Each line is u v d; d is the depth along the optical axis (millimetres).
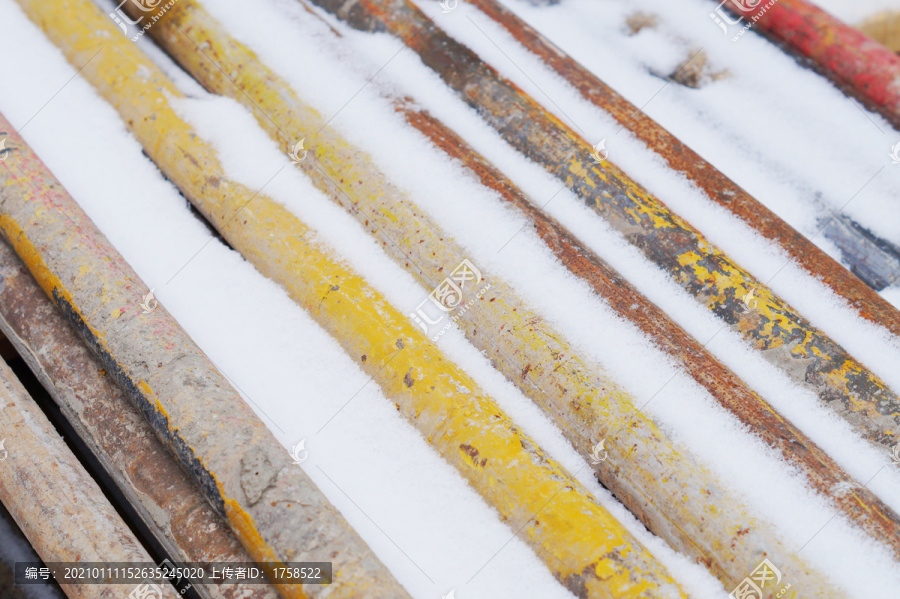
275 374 791
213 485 694
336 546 671
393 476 752
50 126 907
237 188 845
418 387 756
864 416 765
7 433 725
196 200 864
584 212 860
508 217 821
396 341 771
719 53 1040
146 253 849
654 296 821
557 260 801
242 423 716
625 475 731
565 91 948
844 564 682
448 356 789
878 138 978
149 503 721
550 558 699
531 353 764
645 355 762
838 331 823
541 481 713
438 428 748
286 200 849
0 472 716
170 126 875
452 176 844
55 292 771
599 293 789
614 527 699
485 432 735
